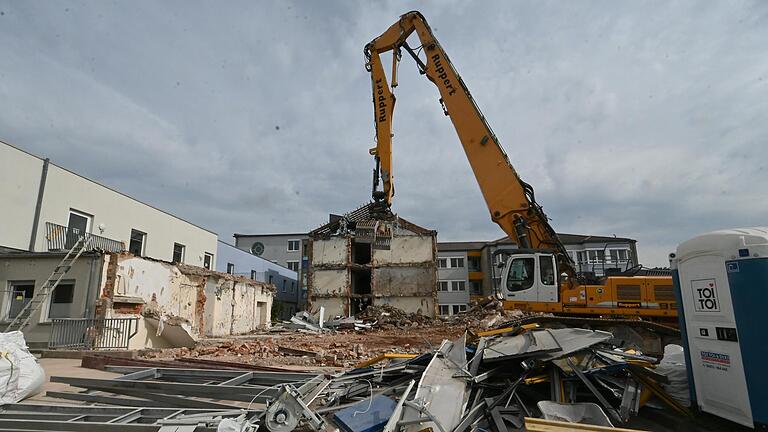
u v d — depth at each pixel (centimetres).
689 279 511
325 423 471
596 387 555
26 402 607
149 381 654
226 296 2364
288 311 4819
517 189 1261
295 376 708
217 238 3316
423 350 1303
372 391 591
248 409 513
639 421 505
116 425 433
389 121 1627
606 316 1123
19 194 1731
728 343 456
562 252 1220
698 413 504
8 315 1388
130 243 2352
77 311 1359
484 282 5053
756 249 436
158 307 1639
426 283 3103
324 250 3209
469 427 479
